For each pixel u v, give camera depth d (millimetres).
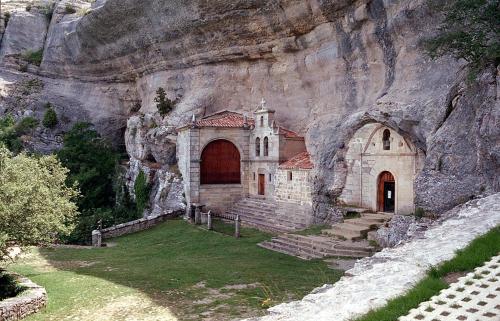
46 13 63906
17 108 56625
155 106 44719
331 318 8531
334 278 16828
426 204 17797
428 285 9070
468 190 16312
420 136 20469
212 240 26766
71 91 58125
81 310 14484
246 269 19062
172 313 13688
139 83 49812
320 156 27328
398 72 23125
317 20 28969
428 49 17656
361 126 25359
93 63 53688
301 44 31672
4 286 16078
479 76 16844
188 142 34875
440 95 19234
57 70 59250
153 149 41688
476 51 16125
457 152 17125
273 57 35000
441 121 18703
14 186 15766
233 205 35594
